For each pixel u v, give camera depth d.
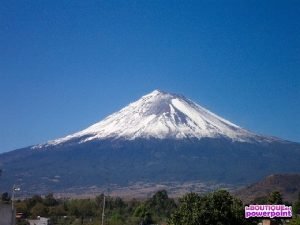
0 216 71.56
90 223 144.50
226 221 78.94
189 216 79.69
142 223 149.38
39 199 178.25
